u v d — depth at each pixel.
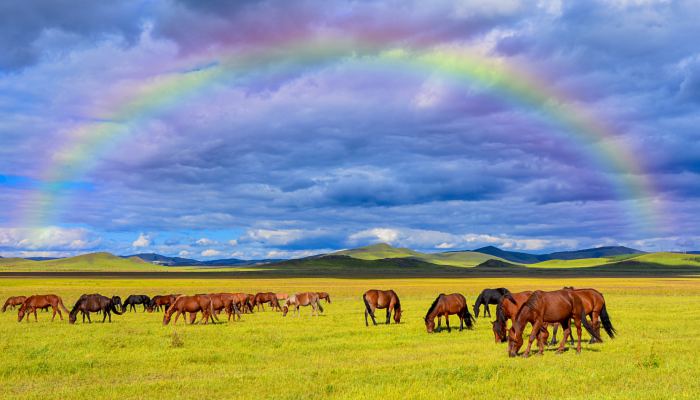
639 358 15.38
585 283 95.69
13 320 31.56
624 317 28.69
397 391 11.62
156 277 161.62
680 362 14.66
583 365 14.54
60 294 58.25
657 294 57.47
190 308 28.52
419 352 17.95
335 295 60.16
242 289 71.75
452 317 32.50
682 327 24.25
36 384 13.55
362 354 17.86
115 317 34.75
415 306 40.88
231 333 23.56
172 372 15.00
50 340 21.19
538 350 17.95
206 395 11.78
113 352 18.38
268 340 21.20
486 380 12.84
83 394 12.00
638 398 10.62
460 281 114.75
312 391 11.84
